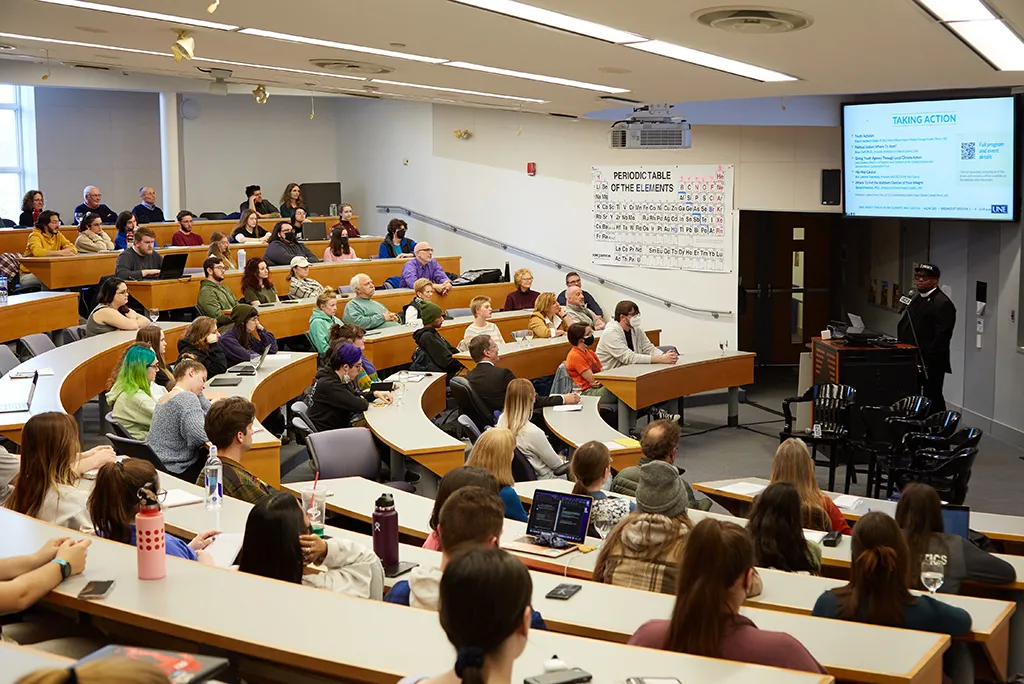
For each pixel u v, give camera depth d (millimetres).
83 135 16656
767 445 9844
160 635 3055
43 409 5887
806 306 13914
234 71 9617
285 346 11398
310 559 3570
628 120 10688
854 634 3477
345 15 5895
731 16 5391
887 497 7516
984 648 3930
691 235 12523
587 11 5387
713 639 2867
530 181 14297
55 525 3621
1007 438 9727
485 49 7059
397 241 14344
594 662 2680
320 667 2697
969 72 7543
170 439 5820
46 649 3049
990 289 9930
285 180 18062
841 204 11094
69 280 11102
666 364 9727
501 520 3336
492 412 8078
